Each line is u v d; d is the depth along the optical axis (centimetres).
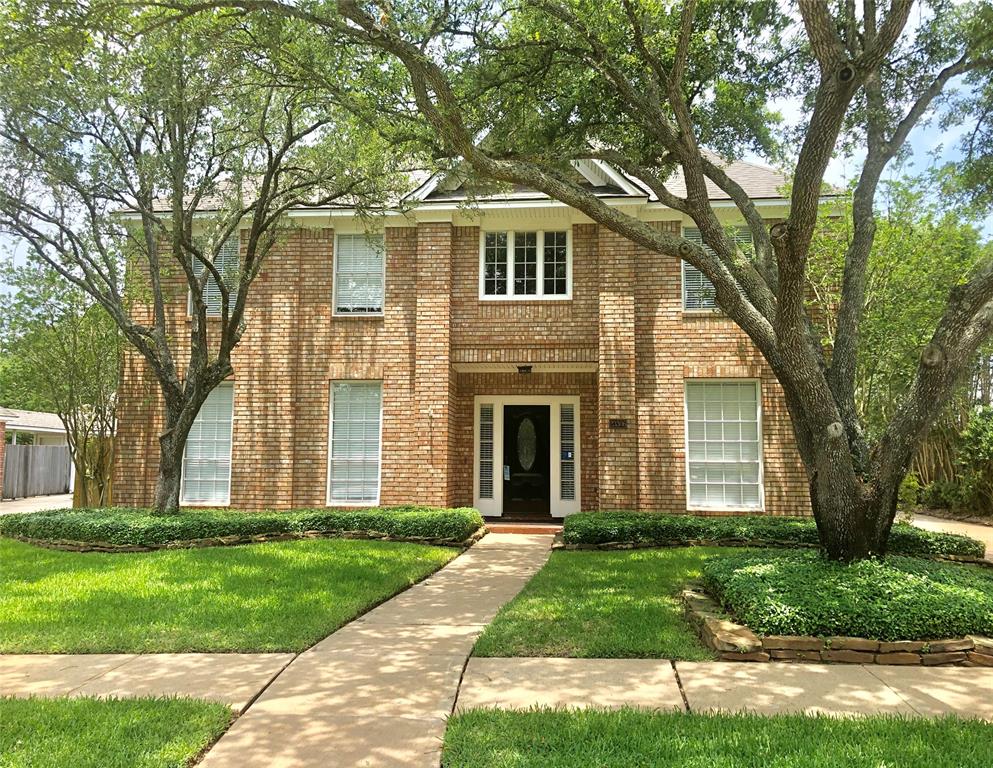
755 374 1288
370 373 1354
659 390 1304
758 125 952
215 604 678
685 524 1078
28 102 920
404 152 945
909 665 515
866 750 358
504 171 723
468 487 1455
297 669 510
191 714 416
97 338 1403
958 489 1652
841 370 754
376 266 1385
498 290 1373
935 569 659
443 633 610
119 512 1179
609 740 374
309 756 368
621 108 905
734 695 451
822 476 679
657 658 531
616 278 1315
